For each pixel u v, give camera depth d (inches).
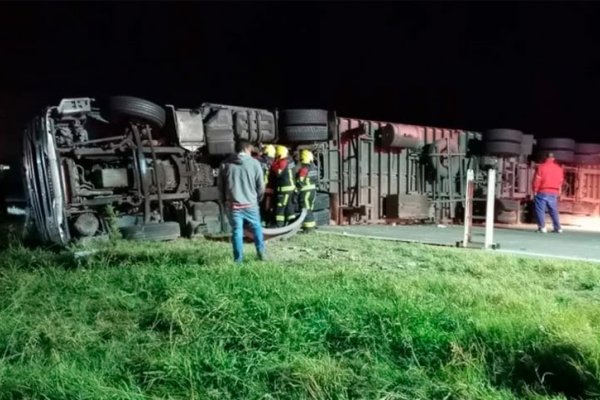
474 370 143.2
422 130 597.3
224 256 300.7
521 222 684.1
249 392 135.3
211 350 158.9
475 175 648.4
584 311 185.2
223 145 431.5
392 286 219.3
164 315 183.8
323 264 285.9
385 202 560.7
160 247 340.2
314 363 144.9
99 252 307.9
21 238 383.6
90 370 146.3
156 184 390.9
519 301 201.5
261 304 187.0
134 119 385.1
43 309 197.0
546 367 144.0
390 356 156.4
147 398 130.4
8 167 576.1
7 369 142.9
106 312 194.4
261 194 293.0
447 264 293.9
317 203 480.4
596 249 376.8
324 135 480.7
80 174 371.9
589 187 720.3
